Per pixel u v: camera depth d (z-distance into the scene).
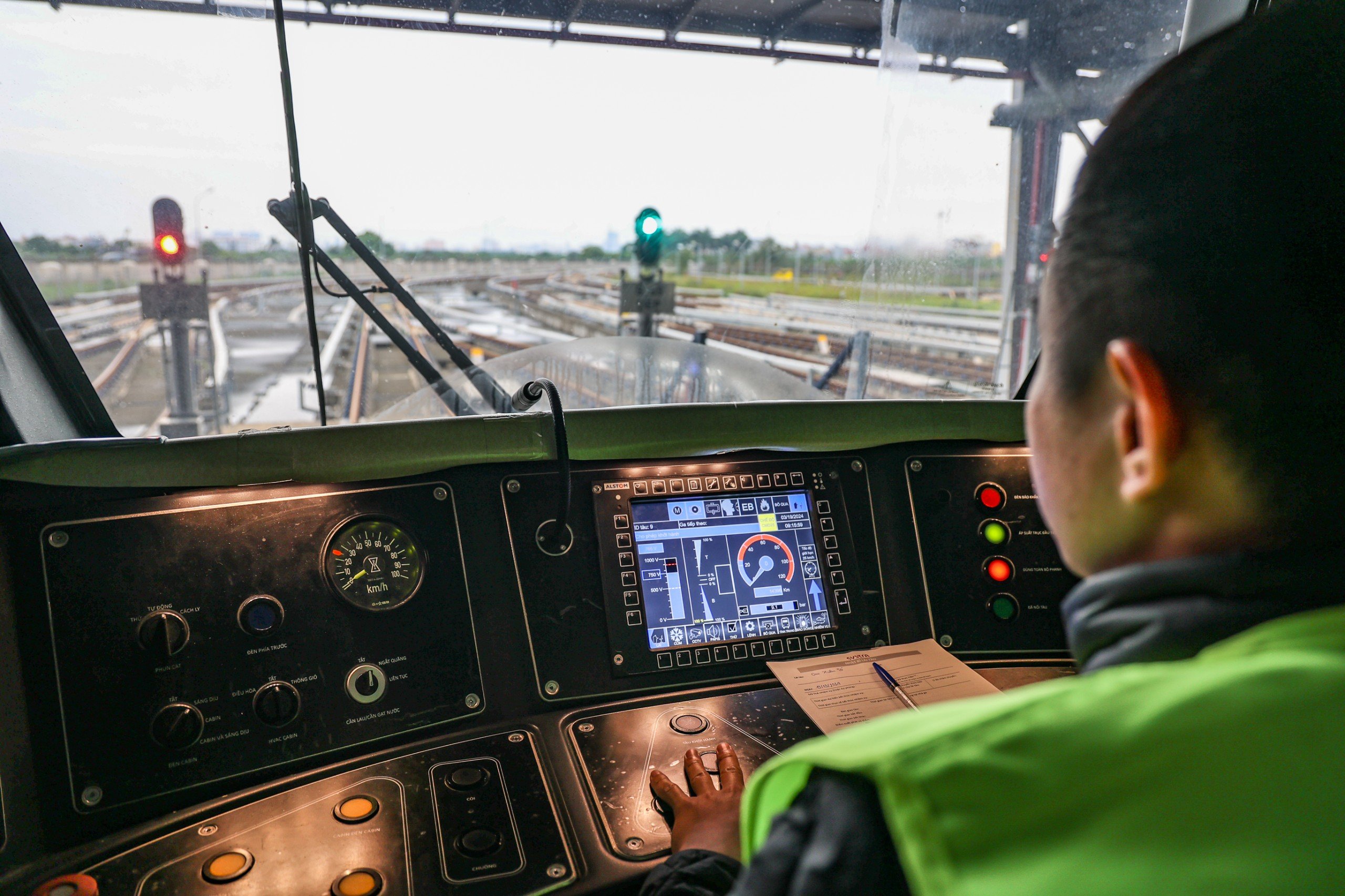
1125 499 0.37
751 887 0.34
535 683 1.10
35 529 0.88
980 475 1.41
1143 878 0.25
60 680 0.86
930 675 1.21
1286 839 0.25
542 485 1.19
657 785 0.92
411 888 0.79
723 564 1.23
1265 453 0.32
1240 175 0.33
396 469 1.09
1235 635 0.33
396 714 1.01
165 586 0.93
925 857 0.27
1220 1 1.68
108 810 0.85
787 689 1.16
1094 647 0.38
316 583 1.01
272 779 0.92
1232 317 0.32
